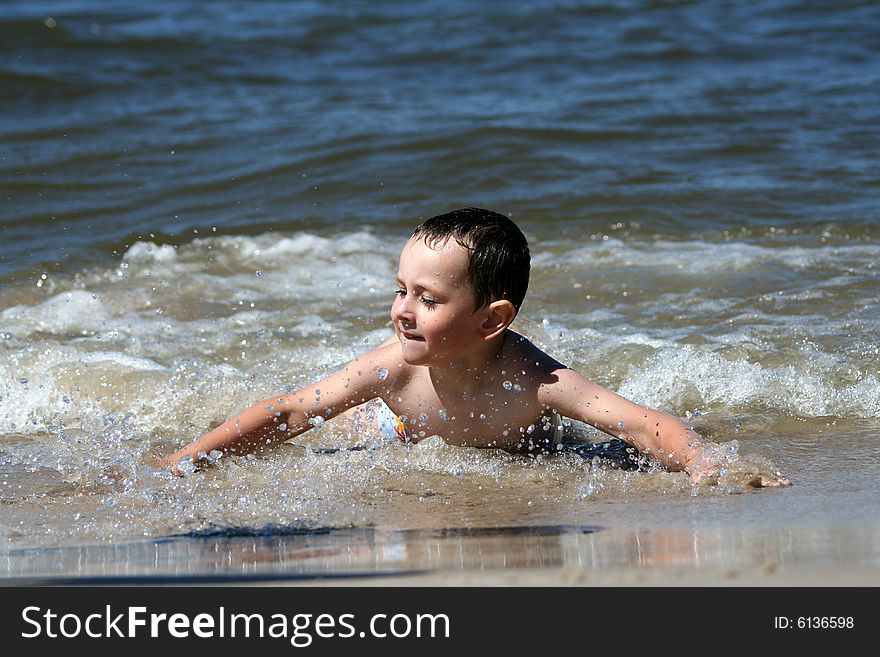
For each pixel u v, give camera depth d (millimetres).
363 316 19406
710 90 40469
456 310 11242
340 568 8422
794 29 51750
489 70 45094
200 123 35938
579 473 11695
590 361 15836
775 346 16406
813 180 29281
